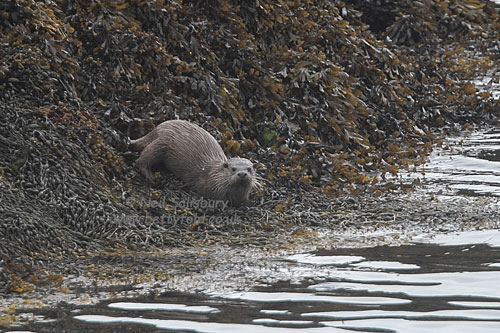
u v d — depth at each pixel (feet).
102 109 121.29
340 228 104.78
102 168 109.70
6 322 69.72
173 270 86.43
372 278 82.02
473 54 209.97
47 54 120.78
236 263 89.10
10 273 82.84
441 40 210.59
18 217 93.09
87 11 131.85
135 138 121.49
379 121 152.35
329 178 123.03
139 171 114.83
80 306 74.18
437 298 75.00
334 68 142.72
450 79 180.45
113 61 127.13
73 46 126.62
